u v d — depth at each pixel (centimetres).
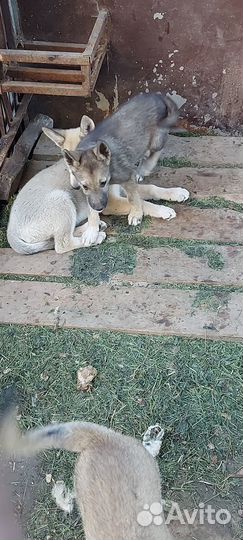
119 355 135
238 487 115
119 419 125
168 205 167
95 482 94
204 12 172
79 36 185
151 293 146
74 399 129
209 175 175
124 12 176
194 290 145
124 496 93
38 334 141
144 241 158
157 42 180
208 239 157
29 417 127
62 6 178
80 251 158
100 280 150
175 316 140
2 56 166
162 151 184
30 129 189
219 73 183
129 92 192
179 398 127
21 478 119
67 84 171
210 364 131
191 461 118
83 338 139
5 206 174
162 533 92
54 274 153
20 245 157
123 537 89
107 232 162
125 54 184
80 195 160
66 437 101
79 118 200
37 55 164
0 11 172
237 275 147
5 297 149
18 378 133
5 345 140
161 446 120
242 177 173
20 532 112
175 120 165
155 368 132
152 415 125
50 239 158
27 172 182
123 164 151
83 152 144
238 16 171
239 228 159
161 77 187
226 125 194
